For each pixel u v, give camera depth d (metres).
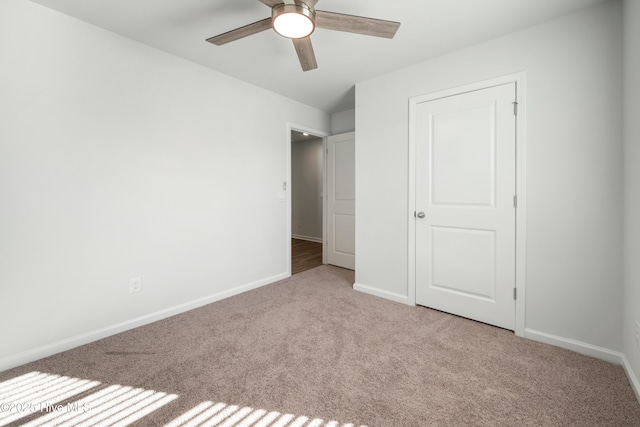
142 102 2.19
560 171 1.87
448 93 2.32
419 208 2.53
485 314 2.22
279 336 2.04
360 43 2.16
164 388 1.49
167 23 1.93
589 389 1.48
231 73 2.73
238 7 1.77
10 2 1.63
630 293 1.54
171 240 2.39
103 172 2.00
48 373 1.61
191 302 2.53
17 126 1.66
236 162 2.88
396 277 2.71
